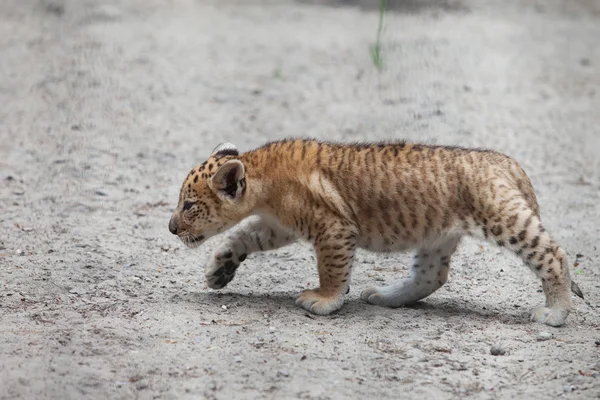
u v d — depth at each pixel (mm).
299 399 8695
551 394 9016
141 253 13078
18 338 9727
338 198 11016
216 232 11320
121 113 20141
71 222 14148
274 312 11016
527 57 27156
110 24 29719
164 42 27375
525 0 37656
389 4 32094
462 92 22812
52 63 24062
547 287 10875
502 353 9969
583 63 26859
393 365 9562
